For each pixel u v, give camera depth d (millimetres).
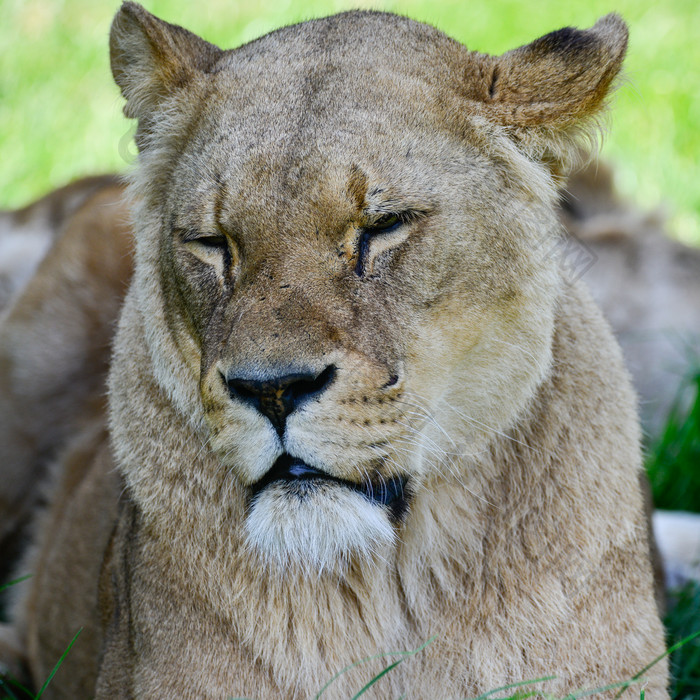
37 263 9727
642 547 5055
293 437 4219
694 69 14914
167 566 4883
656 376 9750
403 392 4398
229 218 4488
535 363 4688
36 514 8008
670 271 10188
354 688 4812
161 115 5125
